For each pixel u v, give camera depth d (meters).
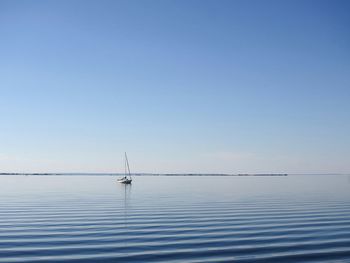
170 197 60.62
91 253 20.73
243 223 30.70
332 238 24.53
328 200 53.28
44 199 56.66
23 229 27.97
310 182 133.50
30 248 21.77
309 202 49.97
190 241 23.64
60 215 36.28
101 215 36.19
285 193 70.00
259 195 64.81
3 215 36.19
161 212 38.50
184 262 19.19
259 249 21.67
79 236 25.20
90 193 72.38
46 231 27.08
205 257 20.09
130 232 26.69
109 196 63.66
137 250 21.42
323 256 20.33
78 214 37.09
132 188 93.38
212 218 33.75
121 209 41.62
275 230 27.38
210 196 62.69
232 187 96.62
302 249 21.70
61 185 111.75
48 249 21.56
